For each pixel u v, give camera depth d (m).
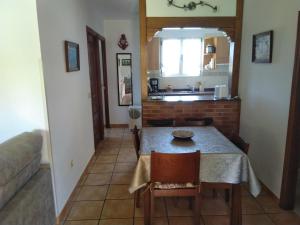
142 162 2.09
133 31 5.50
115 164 3.73
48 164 2.19
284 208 2.49
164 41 6.15
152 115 3.57
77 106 3.12
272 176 2.71
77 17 3.18
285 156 2.41
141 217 2.43
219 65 6.14
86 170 3.47
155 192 2.08
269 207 2.54
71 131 2.84
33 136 2.00
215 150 2.19
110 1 3.89
